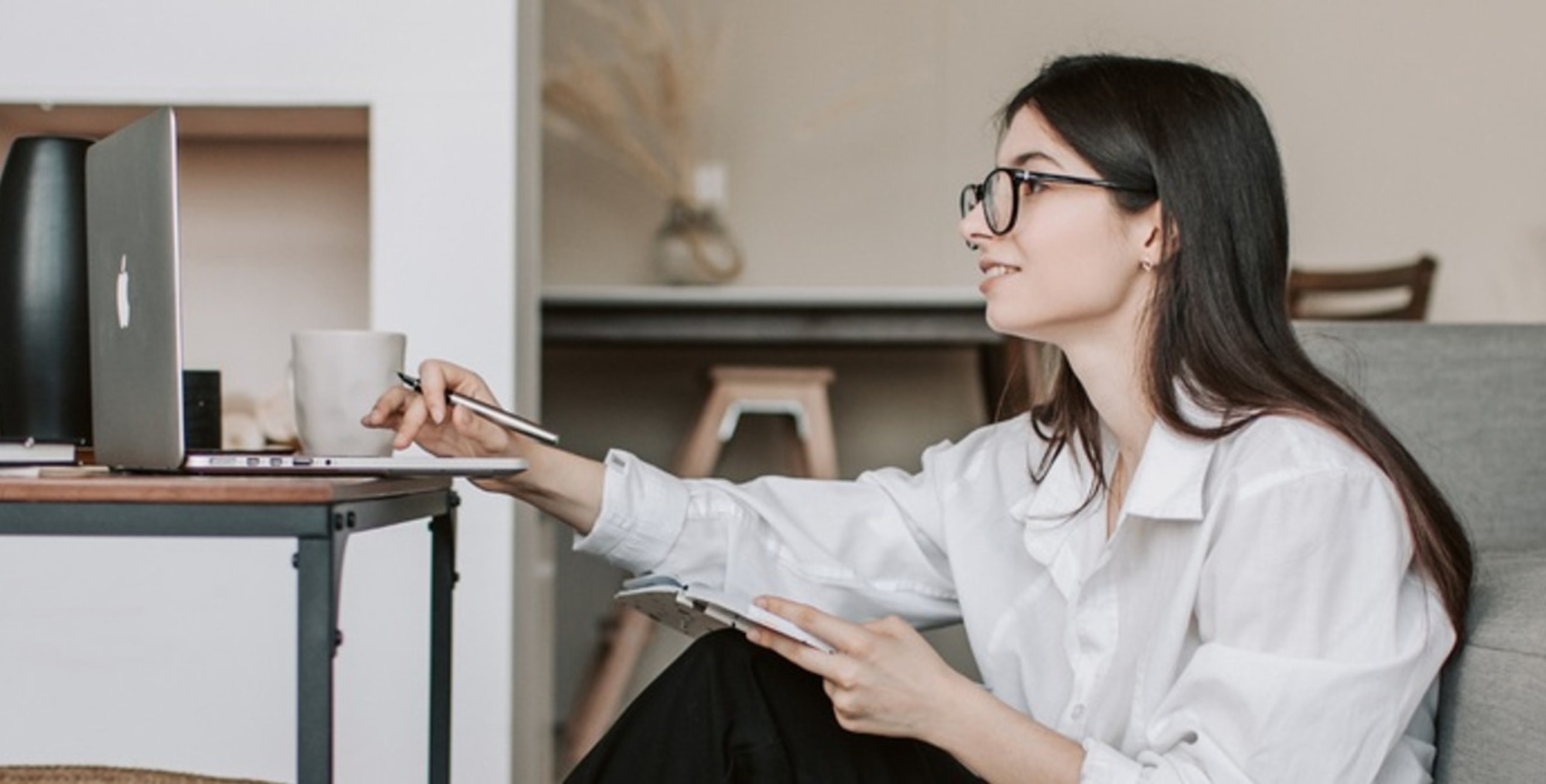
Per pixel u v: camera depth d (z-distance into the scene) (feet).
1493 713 3.84
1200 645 4.06
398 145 6.53
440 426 4.56
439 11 6.53
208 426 4.75
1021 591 4.69
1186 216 4.02
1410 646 3.76
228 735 6.50
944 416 13.23
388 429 4.45
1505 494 5.16
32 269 4.72
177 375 3.70
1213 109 4.09
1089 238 4.12
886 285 13.61
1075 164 4.14
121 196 4.00
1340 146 13.61
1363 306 13.29
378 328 6.53
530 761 7.50
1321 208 13.64
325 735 3.36
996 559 4.76
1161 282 4.08
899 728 3.95
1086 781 3.75
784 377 10.64
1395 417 5.20
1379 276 11.19
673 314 10.01
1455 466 5.18
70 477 3.80
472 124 6.54
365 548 6.47
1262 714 3.66
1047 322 4.24
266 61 6.52
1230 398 3.98
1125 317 4.24
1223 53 13.62
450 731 4.73
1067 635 4.38
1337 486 3.76
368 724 6.46
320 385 4.30
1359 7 13.60
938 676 3.93
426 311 6.54
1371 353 5.25
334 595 3.39
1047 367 4.69
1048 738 3.90
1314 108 13.61
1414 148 13.56
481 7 6.53
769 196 13.62
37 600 6.48
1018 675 4.66
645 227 13.44
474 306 6.55
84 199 4.79
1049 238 4.15
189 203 6.79
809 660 3.92
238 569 6.49
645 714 4.14
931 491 5.04
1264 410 3.95
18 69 6.47
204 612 6.48
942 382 13.21
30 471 4.06
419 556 6.47
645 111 13.50
